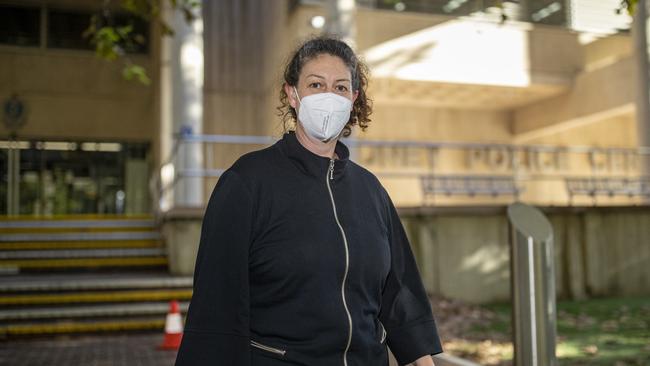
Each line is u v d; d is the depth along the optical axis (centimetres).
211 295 168
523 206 343
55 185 2253
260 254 174
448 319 851
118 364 673
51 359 701
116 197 2302
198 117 1479
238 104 2011
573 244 1109
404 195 2080
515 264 333
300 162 182
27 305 904
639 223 1145
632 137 2322
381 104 2128
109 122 2266
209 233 174
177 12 1482
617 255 1130
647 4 1645
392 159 2083
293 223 175
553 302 327
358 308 178
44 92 2222
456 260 1061
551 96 2045
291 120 204
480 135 2223
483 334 731
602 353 612
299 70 189
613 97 1805
